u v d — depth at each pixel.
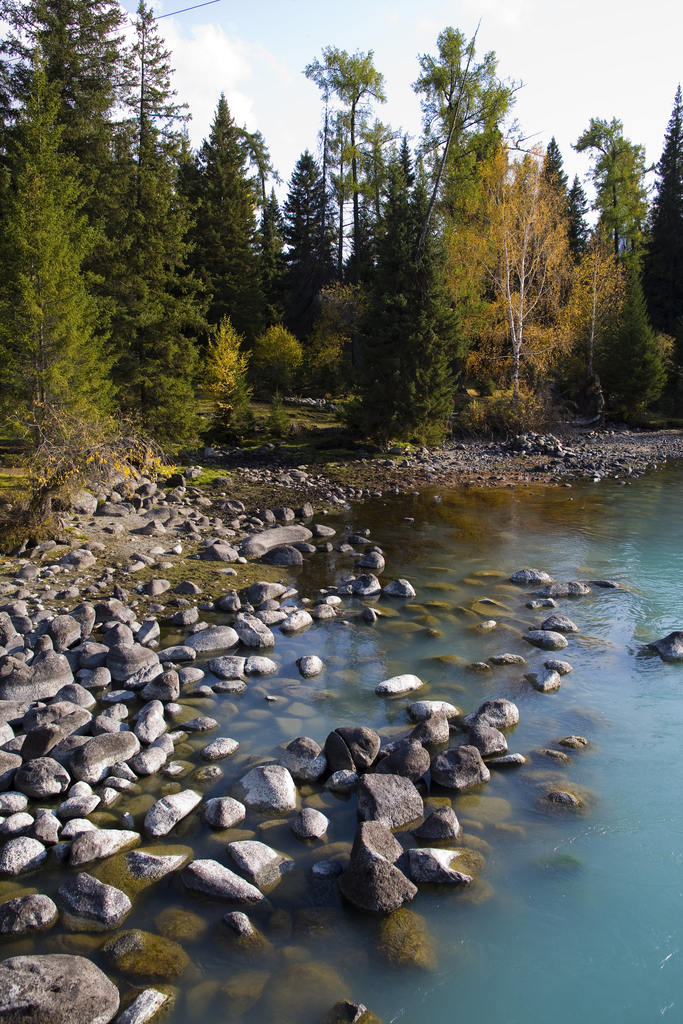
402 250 25.05
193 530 14.02
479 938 4.12
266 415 31.97
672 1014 3.63
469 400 31.69
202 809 5.23
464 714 6.78
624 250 50.94
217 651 8.34
